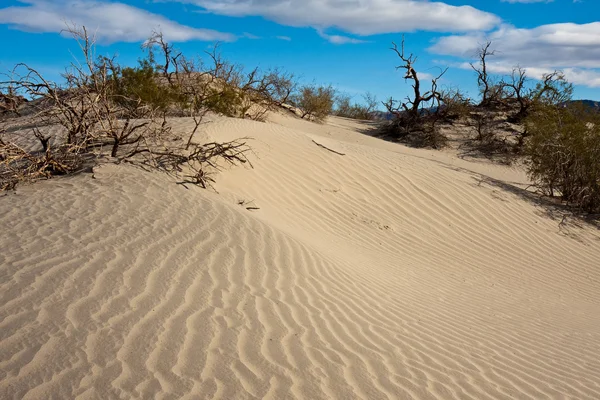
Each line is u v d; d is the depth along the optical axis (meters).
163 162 10.55
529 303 8.59
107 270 5.32
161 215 7.59
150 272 5.45
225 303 5.06
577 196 14.47
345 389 3.93
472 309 7.34
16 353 3.67
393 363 4.57
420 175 14.03
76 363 3.64
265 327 4.72
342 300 6.04
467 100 27.27
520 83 26.00
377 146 22.62
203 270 5.80
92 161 10.19
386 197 12.66
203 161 10.96
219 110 20.92
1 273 4.98
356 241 10.34
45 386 3.36
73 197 8.09
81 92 10.58
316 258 7.40
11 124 16.16
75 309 4.41
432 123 25.88
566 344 6.32
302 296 5.78
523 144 23.11
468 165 21.36
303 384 3.88
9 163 9.57
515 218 13.00
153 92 17.84
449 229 11.98
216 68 22.64
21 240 6.02
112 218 7.18
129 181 9.20
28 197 8.05
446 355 5.05
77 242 6.07
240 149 12.42
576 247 12.20
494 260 11.02
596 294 10.06
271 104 26.12
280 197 11.26
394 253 10.22
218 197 9.58
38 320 4.15
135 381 3.53
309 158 13.36
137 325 4.29
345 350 4.62
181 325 4.42
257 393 3.63
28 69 9.98
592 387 4.89
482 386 4.48
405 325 5.75
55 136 13.93
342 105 40.84
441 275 9.43
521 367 5.13
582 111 18.53
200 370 3.79
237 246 6.85
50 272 5.09
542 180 15.77
